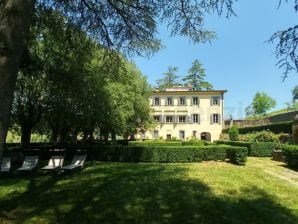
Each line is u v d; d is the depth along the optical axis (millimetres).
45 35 13719
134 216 9336
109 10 11609
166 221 8938
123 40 12164
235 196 11492
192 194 11500
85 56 14203
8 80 6160
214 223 8750
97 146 23328
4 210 9641
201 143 34875
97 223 8773
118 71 13086
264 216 9305
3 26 6199
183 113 63500
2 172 16188
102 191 12125
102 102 24266
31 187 13211
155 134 64000
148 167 18328
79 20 11797
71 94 22859
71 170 17312
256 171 17312
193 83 79000
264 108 84812
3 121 6125
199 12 10609
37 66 17469
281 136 31562
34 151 23250
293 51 5902
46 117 25469
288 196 11883
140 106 43312
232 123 60219
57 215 9391
